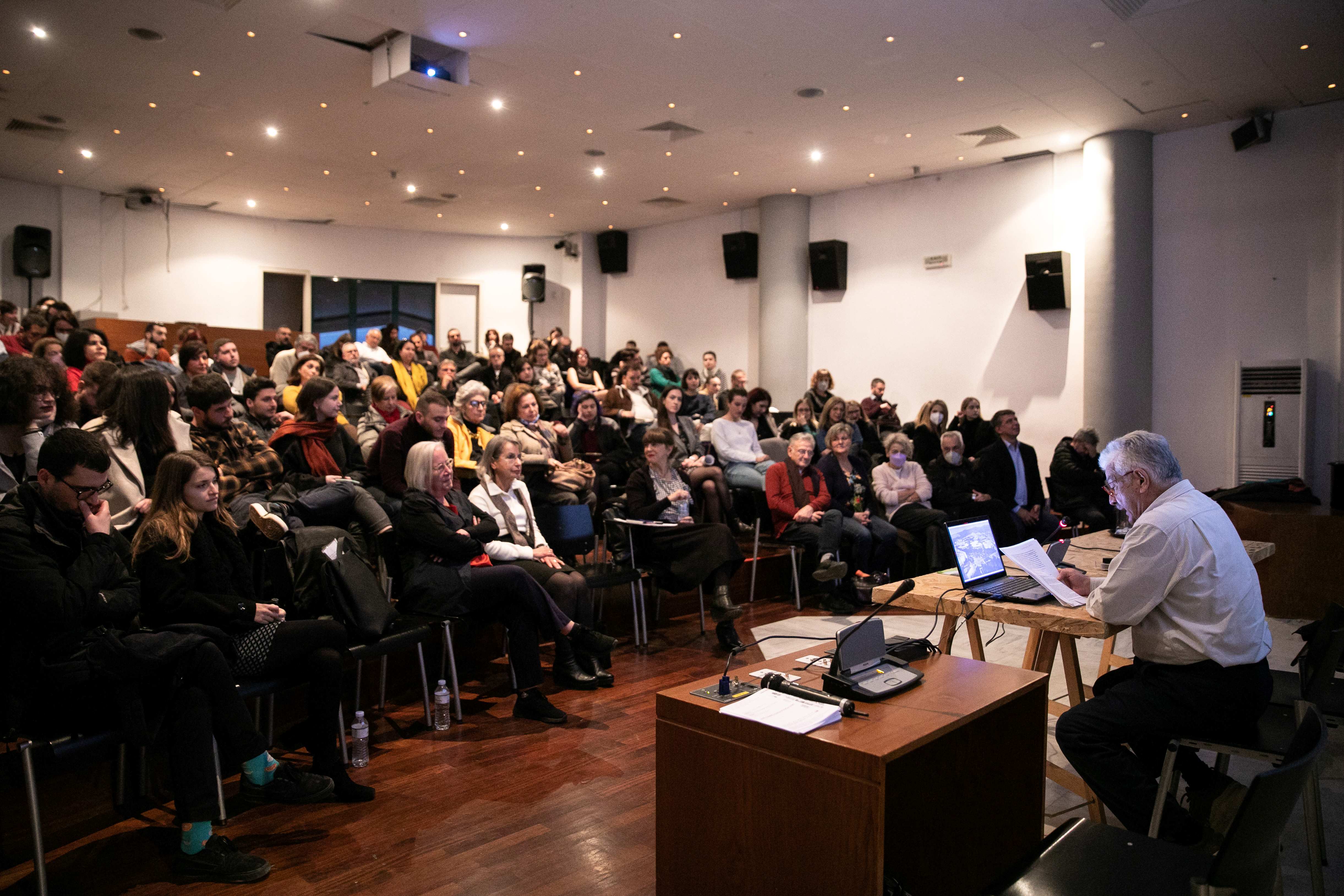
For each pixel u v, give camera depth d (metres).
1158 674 2.30
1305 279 7.23
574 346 12.91
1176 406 7.84
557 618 3.69
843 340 10.19
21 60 6.30
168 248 11.05
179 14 5.55
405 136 8.08
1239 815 1.35
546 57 6.21
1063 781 2.87
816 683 2.07
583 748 3.27
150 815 2.77
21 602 2.29
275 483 3.85
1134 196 7.82
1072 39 5.86
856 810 1.63
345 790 2.82
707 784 1.87
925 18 5.54
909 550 5.93
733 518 5.87
